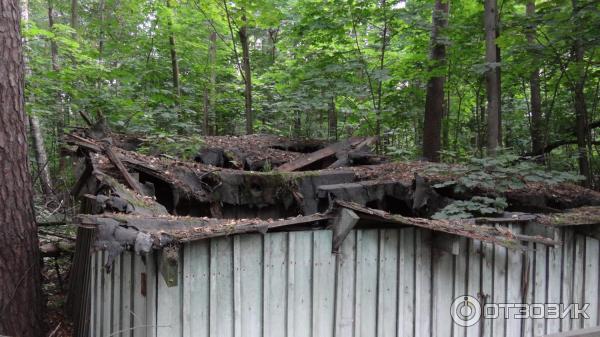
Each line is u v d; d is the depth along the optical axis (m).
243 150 7.32
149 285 3.22
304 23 8.55
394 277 3.99
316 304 3.70
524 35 6.77
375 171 6.38
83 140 5.49
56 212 7.92
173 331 3.23
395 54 10.20
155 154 6.49
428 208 5.54
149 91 9.46
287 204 5.89
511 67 7.18
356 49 9.20
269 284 3.55
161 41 10.27
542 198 5.43
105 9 11.48
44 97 8.22
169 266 2.96
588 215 4.64
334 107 10.65
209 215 5.70
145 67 10.03
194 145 6.77
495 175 5.23
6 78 4.66
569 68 7.32
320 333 3.72
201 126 11.23
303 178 5.97
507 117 10.96
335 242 3.69
